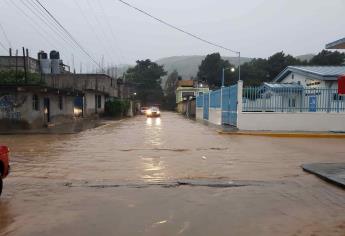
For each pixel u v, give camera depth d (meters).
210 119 38.22
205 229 5.75
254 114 23.78
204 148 15.53
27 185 8.77
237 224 5.98
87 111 45.22
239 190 8.30
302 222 6.10
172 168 10.98
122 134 22.59
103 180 9.32
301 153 14.15
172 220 6.17
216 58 101.06
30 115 26.14
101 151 14.60
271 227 5.85
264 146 16.30
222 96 30.61
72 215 6.42
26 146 16.39
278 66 83.50
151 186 8.63
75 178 9.58
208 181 9.17
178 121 40.38
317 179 9.53
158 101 107.31
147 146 16.20
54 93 30.88
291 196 7.79
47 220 6.16
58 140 19.00
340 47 13.01
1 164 7.85
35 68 48.19
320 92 23.52
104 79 58.56
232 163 11.88
